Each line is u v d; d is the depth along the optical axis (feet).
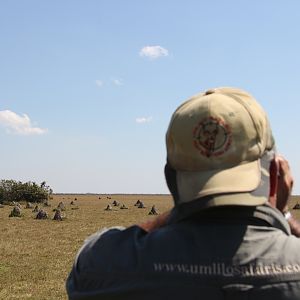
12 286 42.80
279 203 6.64
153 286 5.61
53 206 204.23
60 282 44.55
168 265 5.66
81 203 238.89
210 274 5.52
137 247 5.93
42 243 72.95
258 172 5.90
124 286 5.74
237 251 5.59
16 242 73.92
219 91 6.34
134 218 130.52
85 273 6.08
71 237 81.51
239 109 5.92
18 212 135.85
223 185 5.75
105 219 125.80
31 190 223.10
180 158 5.98
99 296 5.88
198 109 5.95
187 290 5.50
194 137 5.87
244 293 5.41
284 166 6.57
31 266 52.80
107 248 6.12
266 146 6.10
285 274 5.49
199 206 5.77
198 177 5.88
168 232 5.93
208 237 5.72
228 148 5.82
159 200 303.89
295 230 6.89
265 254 5.59
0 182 223.51
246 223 5.79
